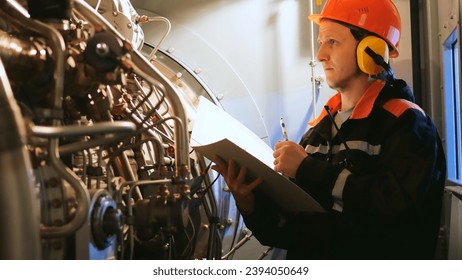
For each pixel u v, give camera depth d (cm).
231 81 250
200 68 251
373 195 138
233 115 249
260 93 251
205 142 146
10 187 74
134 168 153
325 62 162
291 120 250
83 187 95
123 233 122
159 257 150
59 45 100
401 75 241
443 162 149
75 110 120
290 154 148
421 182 135
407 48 241
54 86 98
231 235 234
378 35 158
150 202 129
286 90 251
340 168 145
